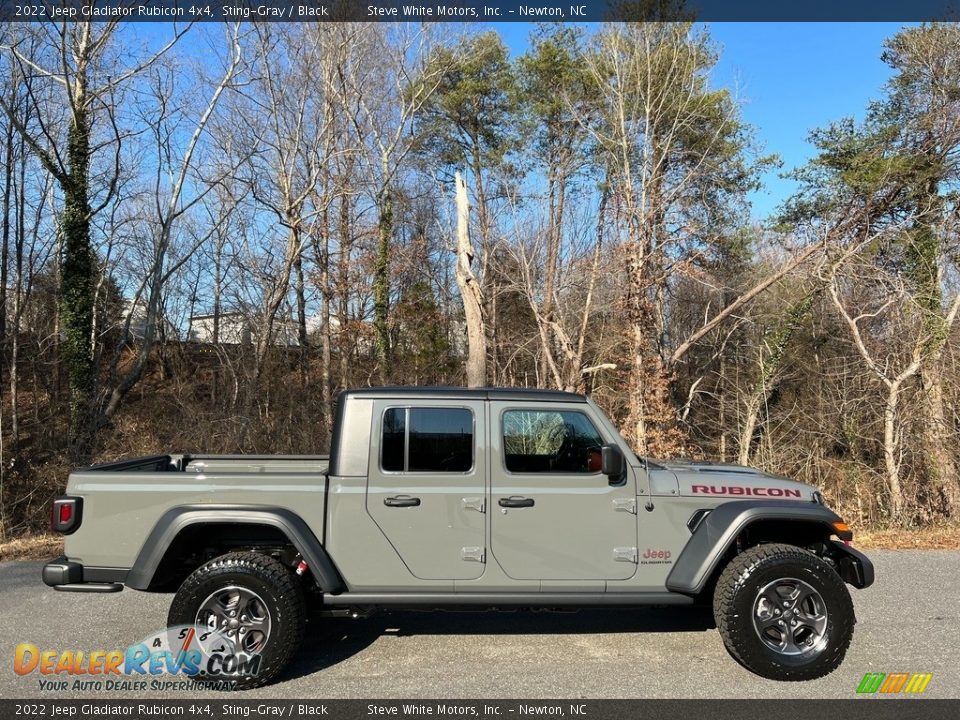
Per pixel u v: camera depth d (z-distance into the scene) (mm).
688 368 20672
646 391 16203
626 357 16984
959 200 15008
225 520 4367
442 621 5566
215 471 5133
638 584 4562
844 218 16031
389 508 4484
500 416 4629
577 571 4527
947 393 14008
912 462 14352
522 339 21484
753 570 4414
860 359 15797
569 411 4707
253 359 21500
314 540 4426
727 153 19172
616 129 18016
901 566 7453
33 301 22422
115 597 6238
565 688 4270
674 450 15930
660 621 5551
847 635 4402
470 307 14719
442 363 24047
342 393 4699
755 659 4352
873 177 15477
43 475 15398
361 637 5191
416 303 24766
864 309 16547
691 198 18828
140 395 22531
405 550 4477
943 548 8508
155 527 4383
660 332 17109
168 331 26875
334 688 4293
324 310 20703
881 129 17422
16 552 8352
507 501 4512
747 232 19891
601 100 20219
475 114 26891
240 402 19938
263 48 20609
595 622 5527
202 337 29281
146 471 4664
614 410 17953
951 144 15055
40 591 6441
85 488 4430
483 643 5062
